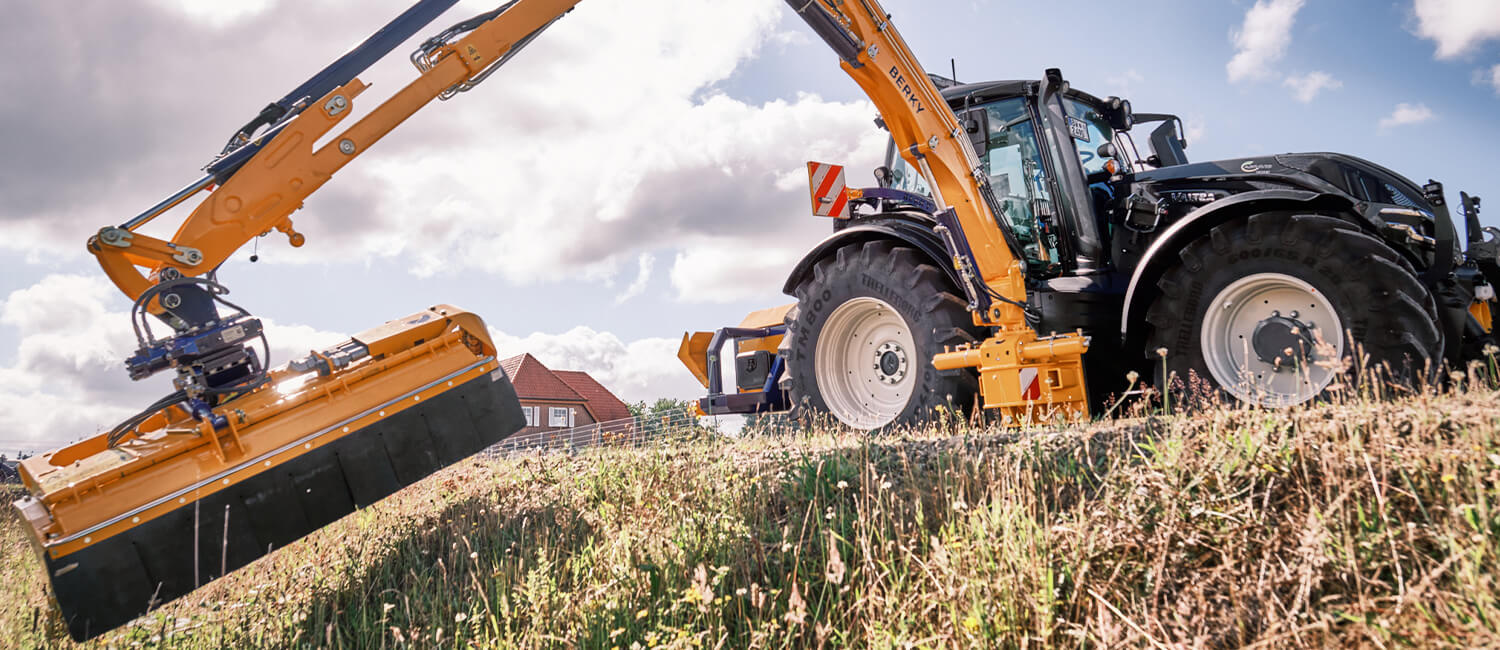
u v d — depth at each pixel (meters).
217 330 3.93
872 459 3.81
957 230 5.15
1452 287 4.21
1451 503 2.20
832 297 5.95
